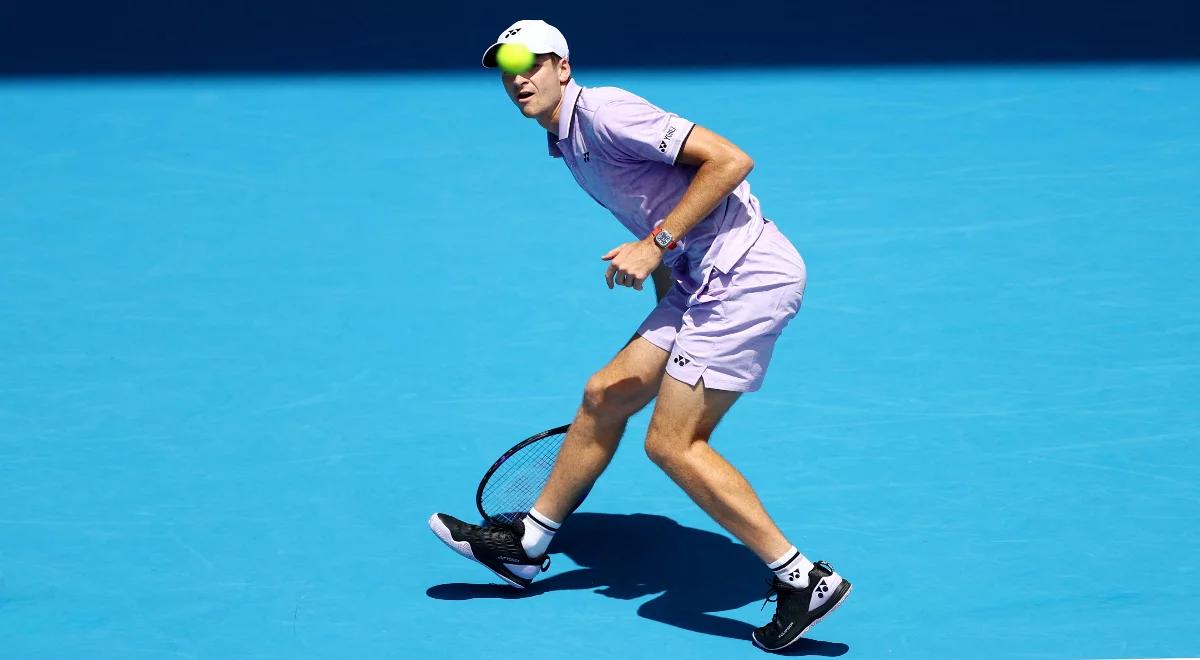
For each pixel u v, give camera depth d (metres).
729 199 18.66
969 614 19.38
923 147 36.41
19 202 33.81
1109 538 21.05
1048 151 35.97
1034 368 26.02
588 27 45.66
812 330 27.64
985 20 45.94
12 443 23.89
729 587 20.28
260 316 28.47
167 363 26.62
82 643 18.77
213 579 20.28
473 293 29.41
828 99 39.56
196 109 39.41
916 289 29.19
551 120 18.62
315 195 34.22
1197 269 29.73
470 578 20.48
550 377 26.11
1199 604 19.50
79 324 28.14
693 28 45.53
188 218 33.03
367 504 22.20
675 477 18.55
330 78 41.72
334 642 18.88
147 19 46.81
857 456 23.34
